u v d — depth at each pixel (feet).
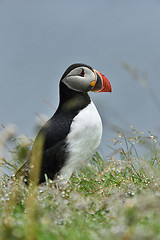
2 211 29.30
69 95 39.91
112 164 39.60
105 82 40.70
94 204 28.63
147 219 25.38
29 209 28.53
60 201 28.50
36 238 22.70
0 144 29.68
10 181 32.27
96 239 23.45
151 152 40.24
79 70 39.78
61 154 38.37
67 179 39.58
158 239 21.33
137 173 37.73
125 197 30.60
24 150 42.14
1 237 22.43
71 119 38.86
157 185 31.30
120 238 21.74
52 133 38.50
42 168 38.24
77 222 25.96
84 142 38.78
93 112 39.52
